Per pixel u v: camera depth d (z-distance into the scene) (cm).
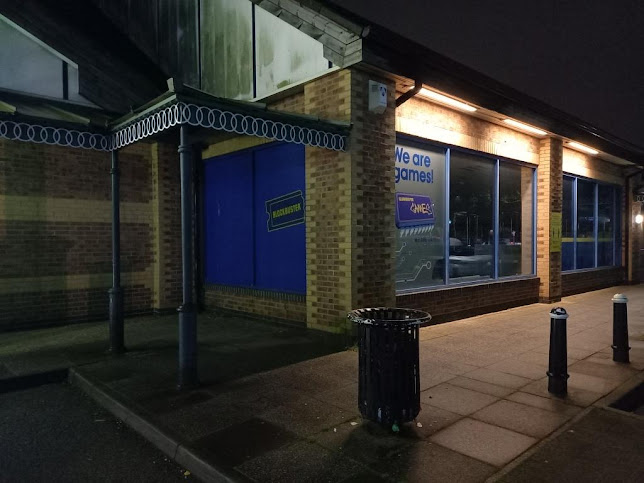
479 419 417
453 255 899
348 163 661
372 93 674
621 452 355
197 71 956
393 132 717
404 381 389
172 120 496
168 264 948
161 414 432
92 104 857
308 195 725
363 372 402
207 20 925
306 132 609
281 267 816
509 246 1047
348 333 664
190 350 501
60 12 847
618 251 1569
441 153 869
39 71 800
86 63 860
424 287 834
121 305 652
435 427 401
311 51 717
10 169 780
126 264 909
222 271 948
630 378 533
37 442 406
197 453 356
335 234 683
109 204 893
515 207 1066
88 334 759
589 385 509
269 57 793
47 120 577
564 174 1262
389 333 387
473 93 809
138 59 994
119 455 383
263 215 848
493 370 561
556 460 343
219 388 502
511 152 1014
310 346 675
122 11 968
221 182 944
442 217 875
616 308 605
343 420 415
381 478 320
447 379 528
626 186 1572
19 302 790
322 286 705
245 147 867
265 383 516
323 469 332
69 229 844
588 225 1403
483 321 862
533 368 569
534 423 408
